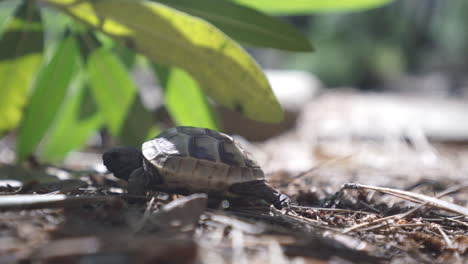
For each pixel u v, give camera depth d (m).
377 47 1.73
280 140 0.81
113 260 0.28
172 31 0.38
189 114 0.44
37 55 0.41
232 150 0.35
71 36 0.42
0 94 0.41
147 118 0.44
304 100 0.92
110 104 0.44
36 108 0.42
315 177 0.45
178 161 0.34
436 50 2.01
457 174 0.48
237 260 0.29
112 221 0.31
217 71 0.39
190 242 0.29
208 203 0.34
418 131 0.77
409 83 1.88
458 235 0.33
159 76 0.43
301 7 0.43
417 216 0.35
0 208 0.31
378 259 0.30
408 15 1.78
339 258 0.30
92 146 0.65
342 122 0.90
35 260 0.28
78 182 0.37
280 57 1.88
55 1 0.39
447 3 1.83
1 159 0.49
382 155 0.63
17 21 0.40
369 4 0.42
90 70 0.43
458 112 1.00
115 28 0.40
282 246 0.30
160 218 0.31
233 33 0.41
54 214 0.31
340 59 1.72
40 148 0.48
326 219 0.34
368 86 1.79
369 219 0.34
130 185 0.34
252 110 0.40
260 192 0.34
